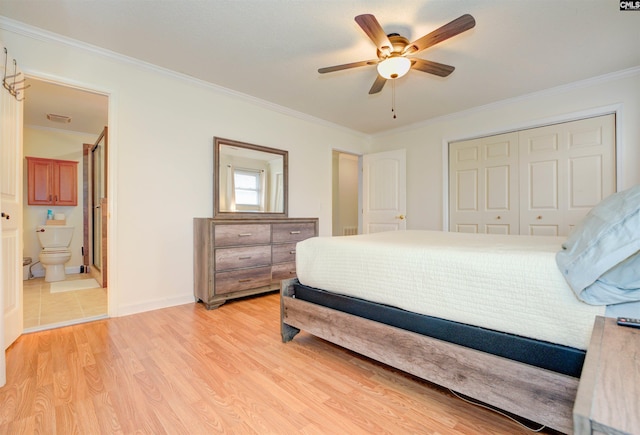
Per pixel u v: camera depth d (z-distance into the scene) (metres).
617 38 2.32
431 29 2.23
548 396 1.05
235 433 1.21
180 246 2.98
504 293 1.19
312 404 1.41
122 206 2.64
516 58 2.62
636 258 0.96
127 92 2.66
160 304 2.84
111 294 2.57
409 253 1.50
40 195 4.38
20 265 2.13
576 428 0.45
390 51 2.11
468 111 3.88
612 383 0.52
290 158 3.98
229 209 3.28
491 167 3.77
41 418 1.28
